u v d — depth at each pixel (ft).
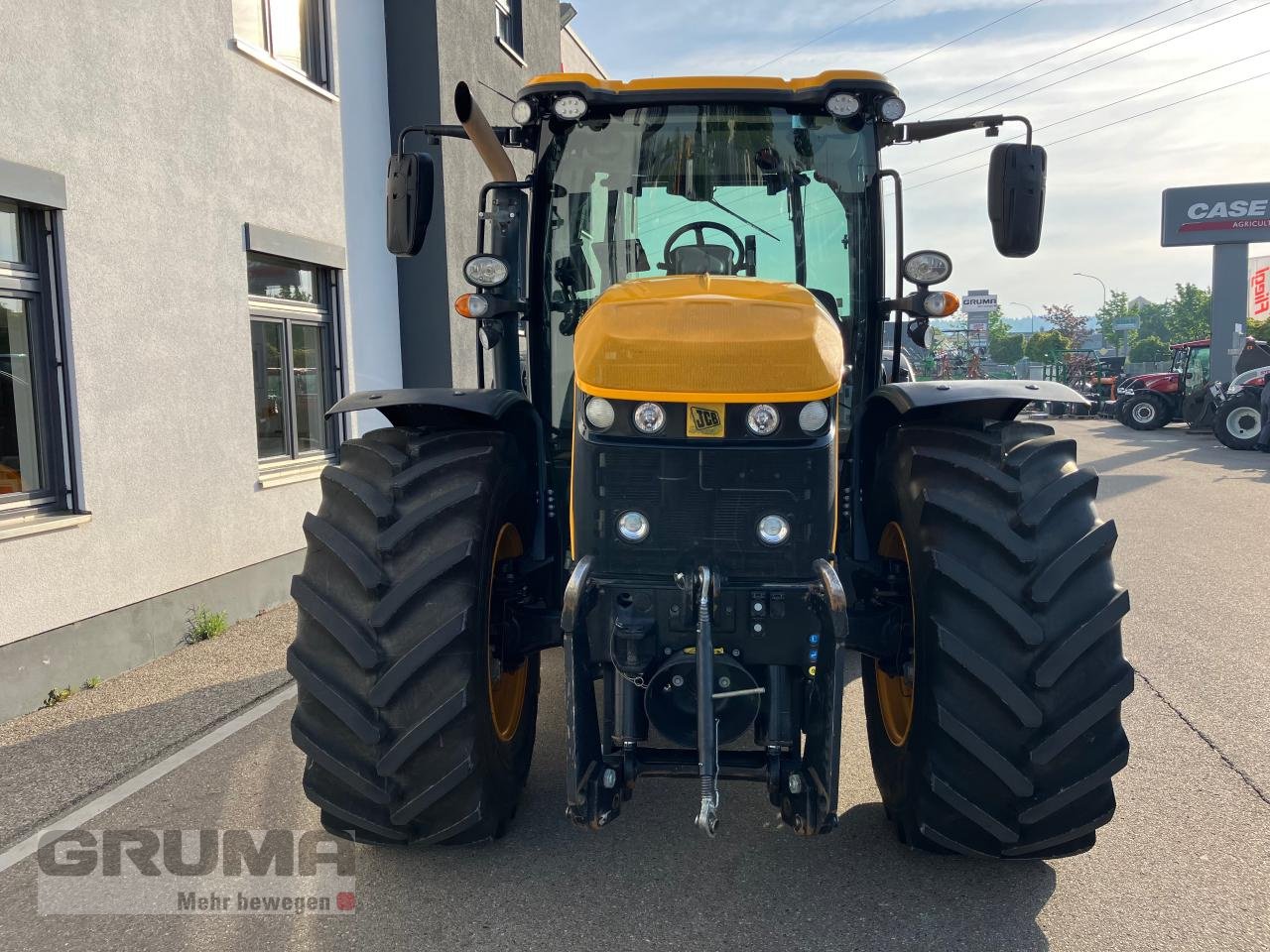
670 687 8.39
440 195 30.68
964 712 8.45
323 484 9.48
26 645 14.97
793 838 10.14
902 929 8.39
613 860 9.68
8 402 15.74
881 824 10.47
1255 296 146.92
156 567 18.20
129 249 17.75
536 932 8.40
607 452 8.25
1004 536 8.48
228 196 20.92
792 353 8.10
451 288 31.35
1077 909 8.71
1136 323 279.49
